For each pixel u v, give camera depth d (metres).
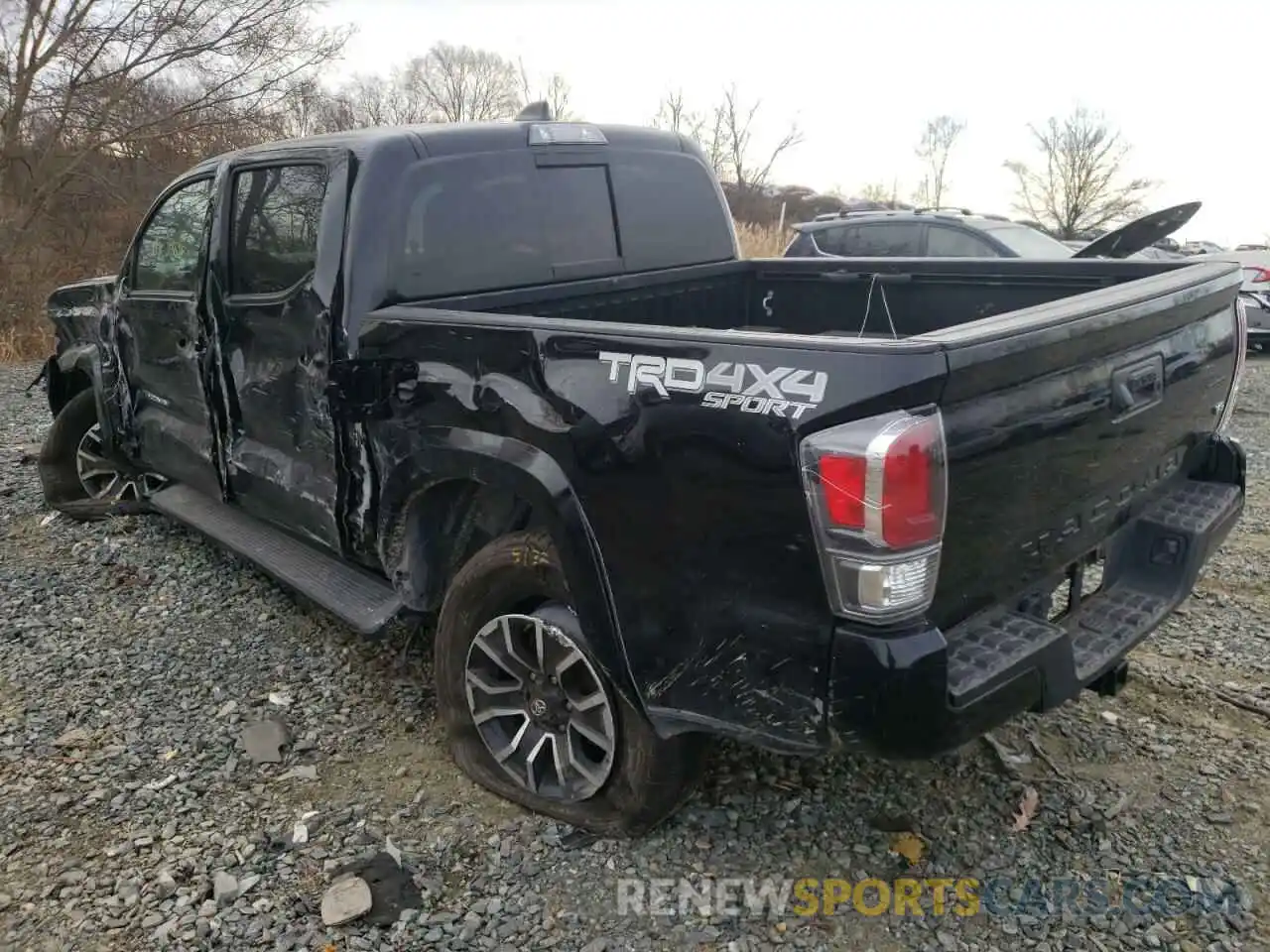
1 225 14.08
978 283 3.99
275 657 4.02
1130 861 2.81
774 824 2.96
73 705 3.65
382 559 3.37
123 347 4.94
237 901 2.66
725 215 4.59
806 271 4.46
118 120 15.59
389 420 3.15
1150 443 2.91
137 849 2.87
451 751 3.27
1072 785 3.14
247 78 16.33
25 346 12.42
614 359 2.49
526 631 2.98
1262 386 10.46
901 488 2.05
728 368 2.28
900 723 2.14
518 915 2.62
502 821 3.00
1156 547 3.03
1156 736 3.41
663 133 4.31
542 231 3.75
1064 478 2.53
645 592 2.50
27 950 2.51
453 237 3.47
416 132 3.44
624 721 2.75
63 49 14.93
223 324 3.98
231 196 3.89
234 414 4.05
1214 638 4.18
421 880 2.75
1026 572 2.53
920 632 2.15
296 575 3.87
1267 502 6.11
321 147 3.47
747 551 2.28
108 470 5.78
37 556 5.09
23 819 3.00
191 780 3.20
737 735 2.41
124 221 15.88
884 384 2.05
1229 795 3.08
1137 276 3.56
